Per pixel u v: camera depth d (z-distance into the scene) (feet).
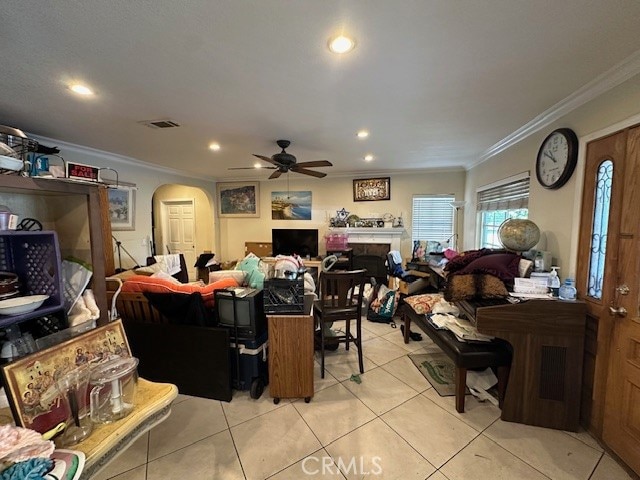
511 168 10.47
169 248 22.56
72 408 3.25
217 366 7.25
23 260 4.66
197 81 6.16
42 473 2.40
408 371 8.71
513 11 4.06
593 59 5.28
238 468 5.29
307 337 7.03
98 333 3.92
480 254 8.76
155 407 3.67
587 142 6.51
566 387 6.22
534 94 6.79
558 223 7.58
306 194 19.92
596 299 6.15
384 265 17.99
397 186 18.06
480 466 5.33
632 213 5.35
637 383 5.16
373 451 5.67
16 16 4.07
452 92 6.72
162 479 5.08
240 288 7.94
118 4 3.88
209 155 13.24
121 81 6.13
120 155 13.28
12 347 4.12
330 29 4.47
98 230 5.32
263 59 5.32
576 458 5.51
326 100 7.16
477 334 7.14
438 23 4.32
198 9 4.00
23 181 4.20
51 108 7.57
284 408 6.98
